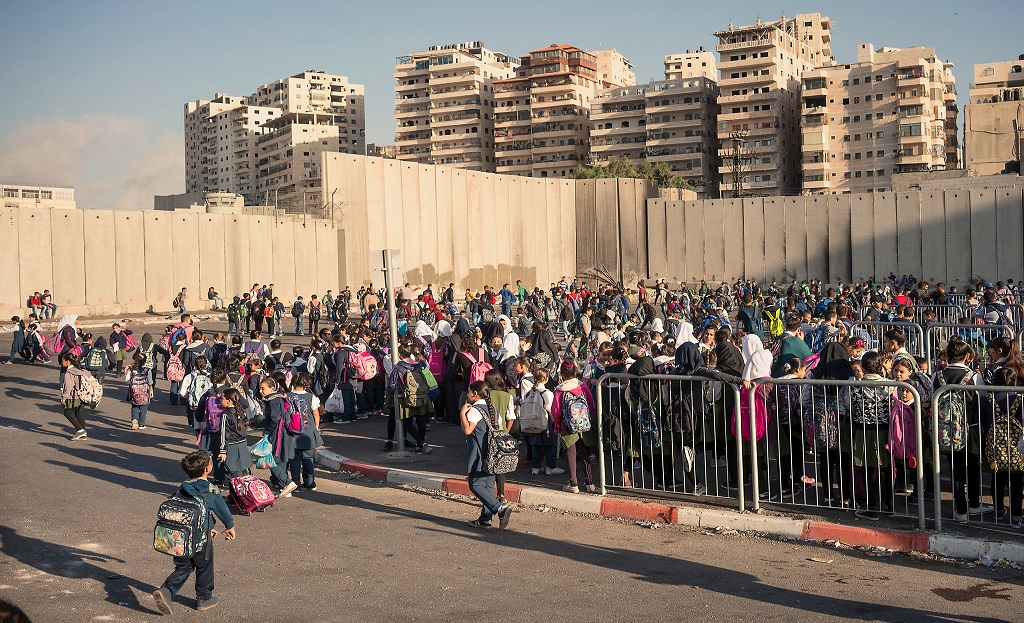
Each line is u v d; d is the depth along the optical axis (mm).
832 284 66875
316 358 16891
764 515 9570
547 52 137500
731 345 10781
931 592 7422
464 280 63469
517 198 67875
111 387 23078
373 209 57312
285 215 55344
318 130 160125
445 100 145625
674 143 119375
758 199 68688
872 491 9562
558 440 12148
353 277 56438
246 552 9016
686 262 70375
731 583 7758
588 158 134125
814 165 108938
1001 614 6855
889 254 65375
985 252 62875
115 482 12414
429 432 15836
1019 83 125625
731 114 115000
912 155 104312
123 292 46469
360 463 13227
